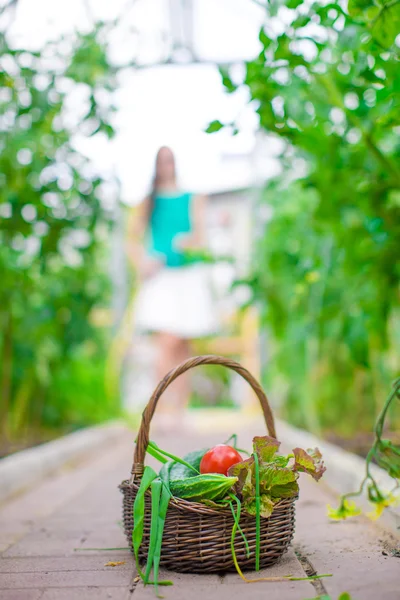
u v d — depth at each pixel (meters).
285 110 2.44
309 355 4.12
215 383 9.76
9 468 3.07
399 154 2.63
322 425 4.62
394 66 2.07
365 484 2.40
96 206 3.43
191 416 7.18
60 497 2.98
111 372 6.21
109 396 6.30
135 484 1.70
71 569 1.73
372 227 2.95
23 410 4.73
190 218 5.52
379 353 3.70
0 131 3.08
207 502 1.59
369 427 4.38
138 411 7.13
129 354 7.12
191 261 5.44
